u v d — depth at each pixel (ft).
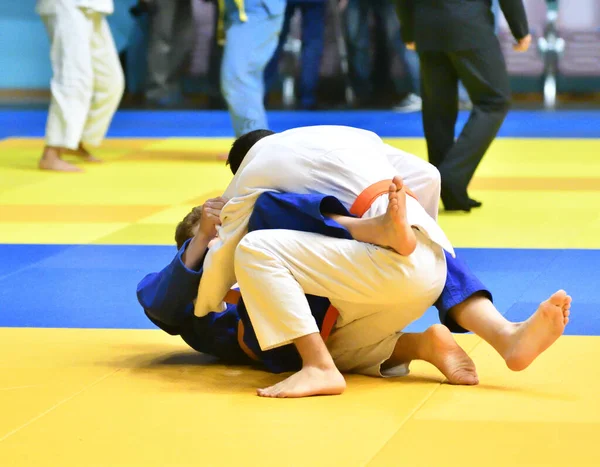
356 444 15.40
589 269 28.81
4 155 54.03
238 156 21.12
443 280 18.28
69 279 28.12
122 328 23.36
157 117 75.92
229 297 20.02
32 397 18.04
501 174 48.06
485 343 21.36
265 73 70.59
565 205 39.58
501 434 15.80
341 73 88.53
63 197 41.57
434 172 19.77
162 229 35.01
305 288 18.03
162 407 17.35
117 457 15.02
